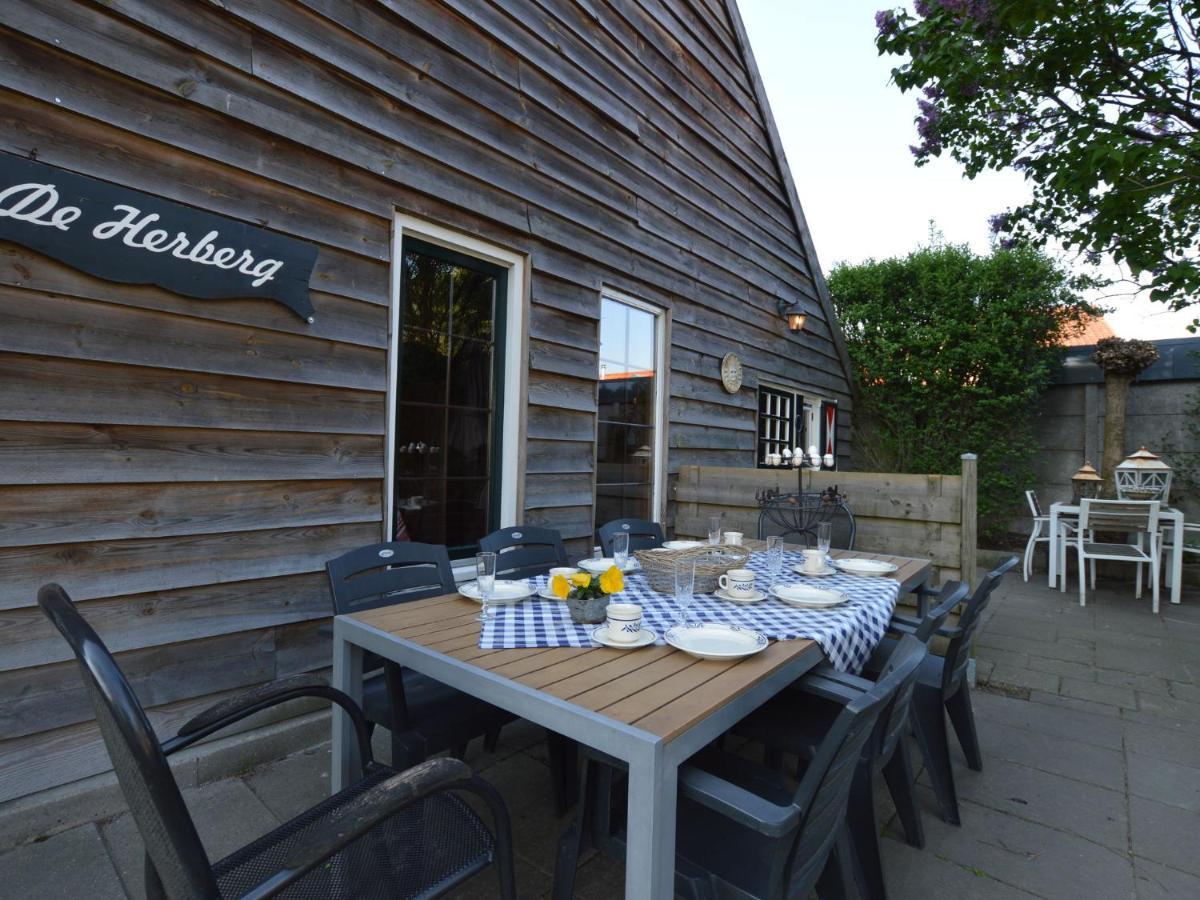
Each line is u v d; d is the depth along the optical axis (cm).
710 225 479
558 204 338
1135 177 344
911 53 420
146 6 187
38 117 167
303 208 227
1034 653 350
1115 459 575
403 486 274
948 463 668
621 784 138
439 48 276
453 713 167
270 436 219
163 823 72
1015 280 644
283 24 220
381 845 109
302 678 134
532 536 252
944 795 190
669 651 139
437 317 290
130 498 188
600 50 367
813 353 648
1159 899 155
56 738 175
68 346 174
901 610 335
